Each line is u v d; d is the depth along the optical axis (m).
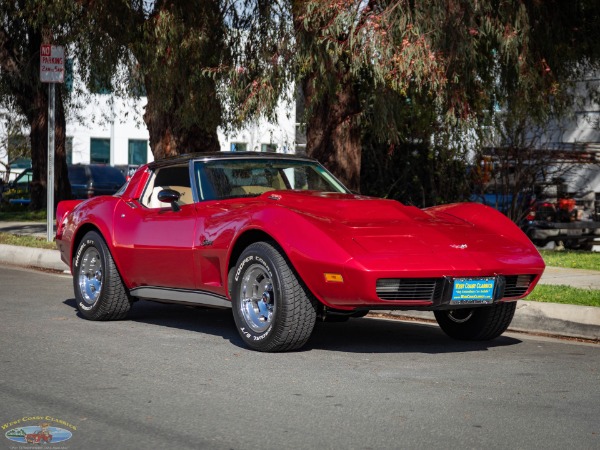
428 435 4.08
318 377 5.34
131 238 7.25
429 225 6.38
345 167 12.92
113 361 5.77
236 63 12.47
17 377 5.24
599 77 16.19
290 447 3.87
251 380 5.23
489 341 6.86
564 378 5.43
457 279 5.82
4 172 42.34
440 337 7.02
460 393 4.96
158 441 3.95
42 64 13.08
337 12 9.74
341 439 4.00
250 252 6.13
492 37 10.87
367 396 4.85
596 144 16.38
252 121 11.96
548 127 18.02
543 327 7.40
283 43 10.74
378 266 5.62
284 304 5.93
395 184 16.88
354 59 9.74
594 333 7.11
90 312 7.57
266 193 6.80
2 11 18.95
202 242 6.55
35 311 8.08
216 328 7.27
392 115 11.50
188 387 5.02
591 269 10.78
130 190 7.64
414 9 9.83
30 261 12.66
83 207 7.96
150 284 7.21
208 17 12.20
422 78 9.84
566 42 12.53
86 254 7.70
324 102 12.59
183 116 12.90
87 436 4.02
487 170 16.05
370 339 6.86
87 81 14.89
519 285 6.25
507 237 6.51
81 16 12.74
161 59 12.28
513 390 5.06
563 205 15.70
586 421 4.38
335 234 5.87
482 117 13.45
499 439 4.03
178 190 7.35
